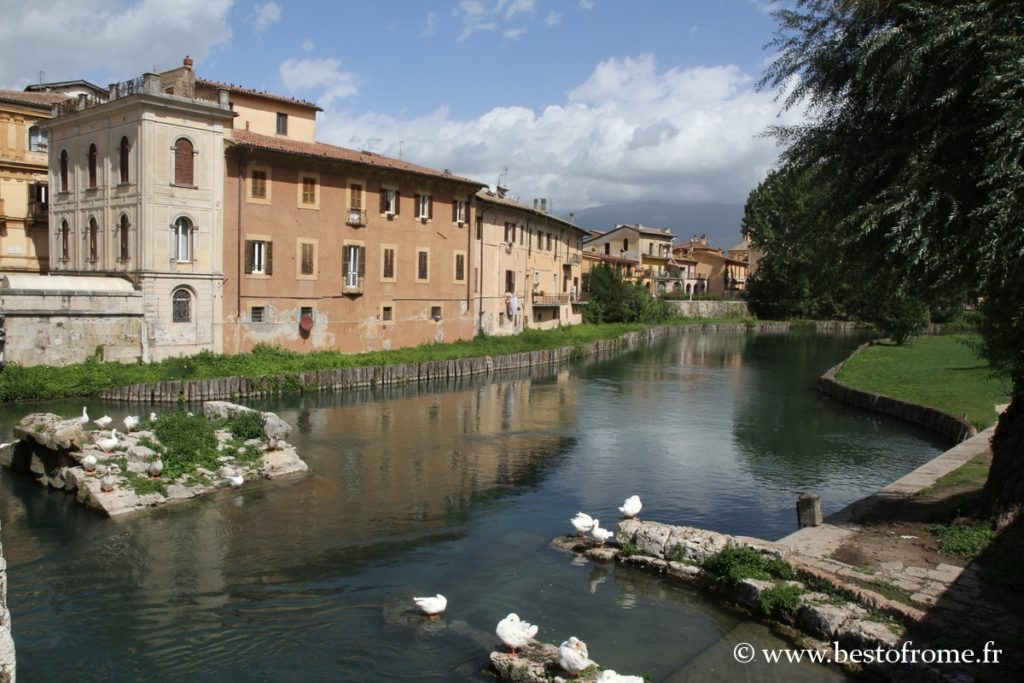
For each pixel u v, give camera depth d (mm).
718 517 20359
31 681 11383
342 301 46969
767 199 108812
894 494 18391
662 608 13867
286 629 13102
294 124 49812
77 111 40906
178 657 12141
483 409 37000
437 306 54531
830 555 14328
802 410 38375
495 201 60125
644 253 118000
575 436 30891
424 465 25172
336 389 40688
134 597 14273
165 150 38125
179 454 21297
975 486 18641
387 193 49344
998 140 12117
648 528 16297
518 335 63938
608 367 57531
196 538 17359
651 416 36125
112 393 34156
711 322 104375
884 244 14844
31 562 15742
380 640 12711
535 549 17219
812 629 12375
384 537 17844
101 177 40188
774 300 112438
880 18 14695
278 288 43375
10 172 46750
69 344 36000
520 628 11898
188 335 39750
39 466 21344
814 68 15555
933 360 54625
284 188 43188
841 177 15617
